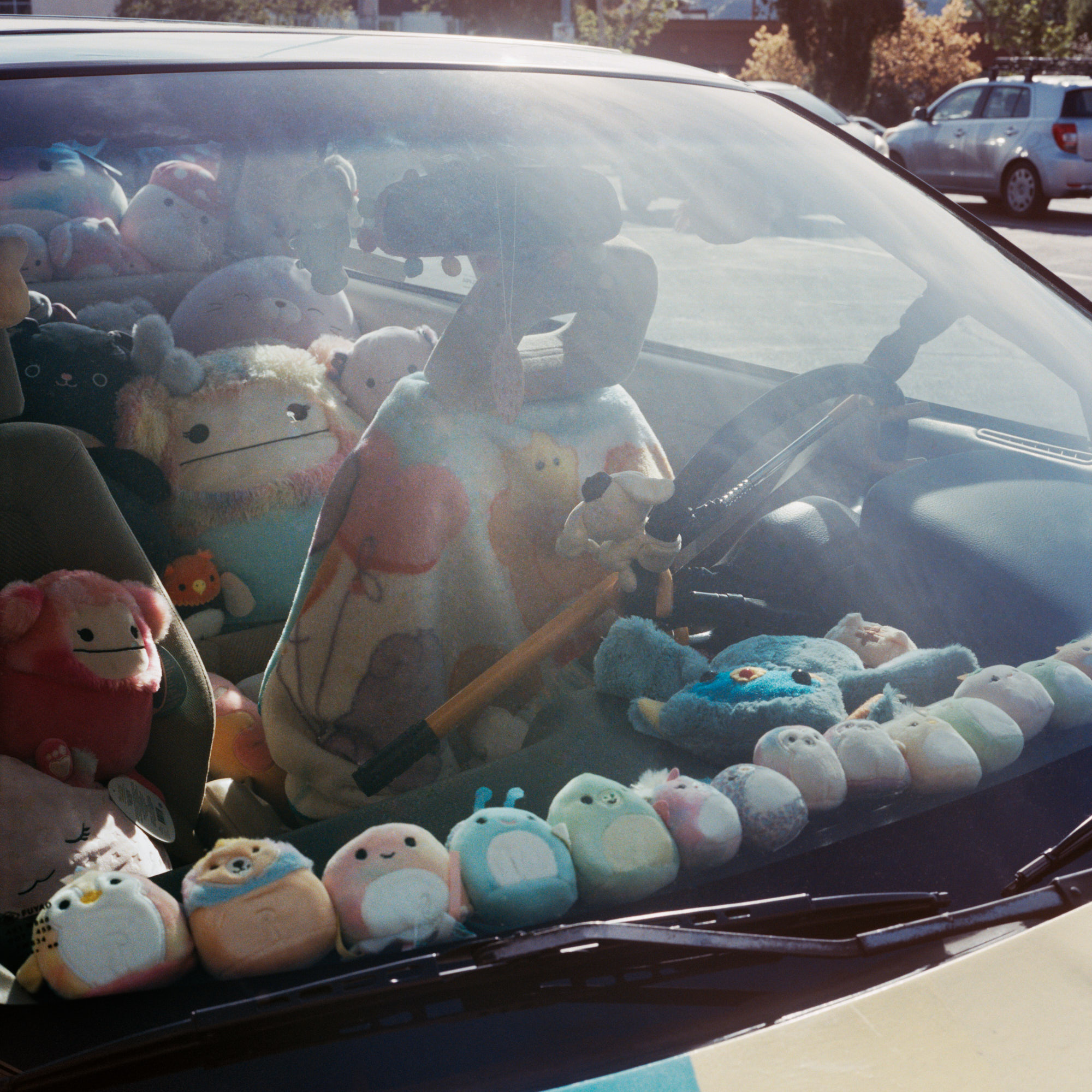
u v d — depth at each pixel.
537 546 1.44
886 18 32.84
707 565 1.55
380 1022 0.94
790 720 1.25
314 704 1.34
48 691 1.16
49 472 1.32
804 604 1.54
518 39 2.04
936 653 1.40
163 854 1.19
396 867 1.06
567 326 1.55
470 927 1.04
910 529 1.61
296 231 1.65
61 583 1.21
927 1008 0.96
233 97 1.54
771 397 1.87
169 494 1.56
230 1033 0.92
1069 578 1.52
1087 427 1.76
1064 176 13.84
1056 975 0.99
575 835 1.11
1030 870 1.14
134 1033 0.95
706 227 1.93
